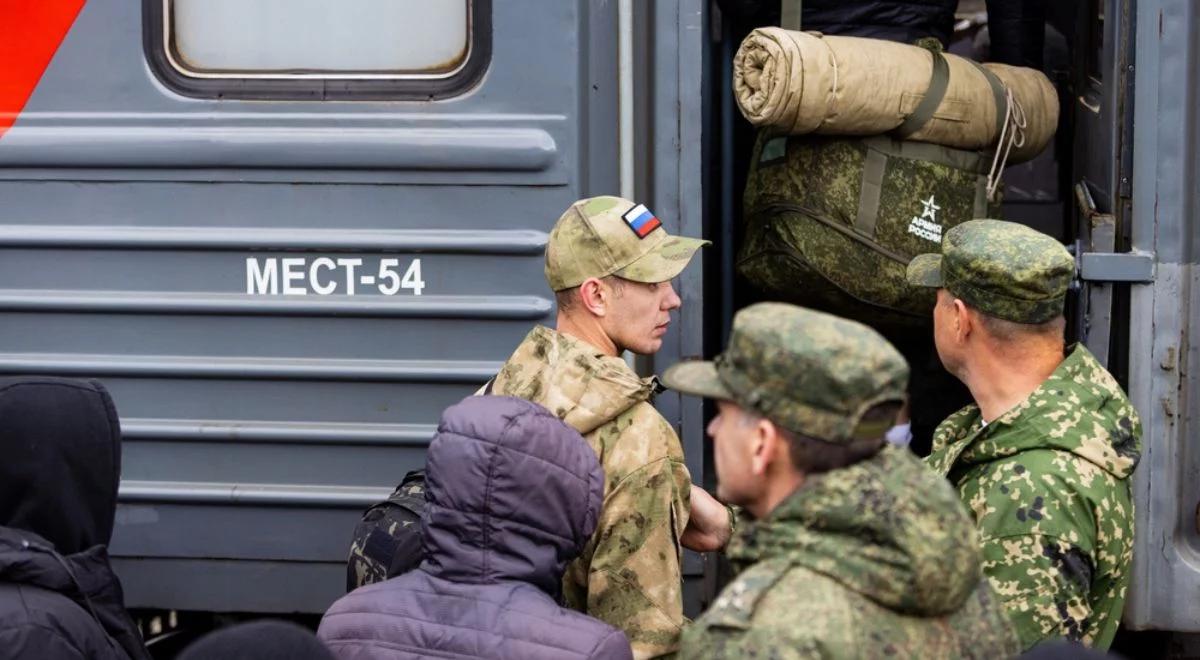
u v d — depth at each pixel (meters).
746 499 1.77
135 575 3.32
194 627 3.60
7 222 3.26
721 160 3.78
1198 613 3.02
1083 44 3.54
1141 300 2.99
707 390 1.78
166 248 3.23
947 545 1.64
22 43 3.21
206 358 3.25
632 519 2.36
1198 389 3.00
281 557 3.29
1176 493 3.02
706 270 3.82
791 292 3.23
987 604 1.77
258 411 3.26
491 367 3.21
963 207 3.15
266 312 3.22
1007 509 2.27
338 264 3.21
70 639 2.00
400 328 3.22
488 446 2.04
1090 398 2.35
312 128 3.19
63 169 3.23
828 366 1.68
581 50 3.14
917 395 3.65
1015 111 3.17
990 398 2.43
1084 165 3.51
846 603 1.63
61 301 3.25
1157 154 2.97
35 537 2.07
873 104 2.99
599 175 3.19
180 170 3.22
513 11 3.14
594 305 2.56
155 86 3.21
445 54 3.18
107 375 3.27
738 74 2.99
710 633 1.66
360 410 3.25
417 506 2.46
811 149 3.12
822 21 3.28
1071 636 2.23
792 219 3.13
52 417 2.18
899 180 3.09
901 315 3.20
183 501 3.27
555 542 2.07
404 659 2.02
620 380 2.41
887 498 1.66
